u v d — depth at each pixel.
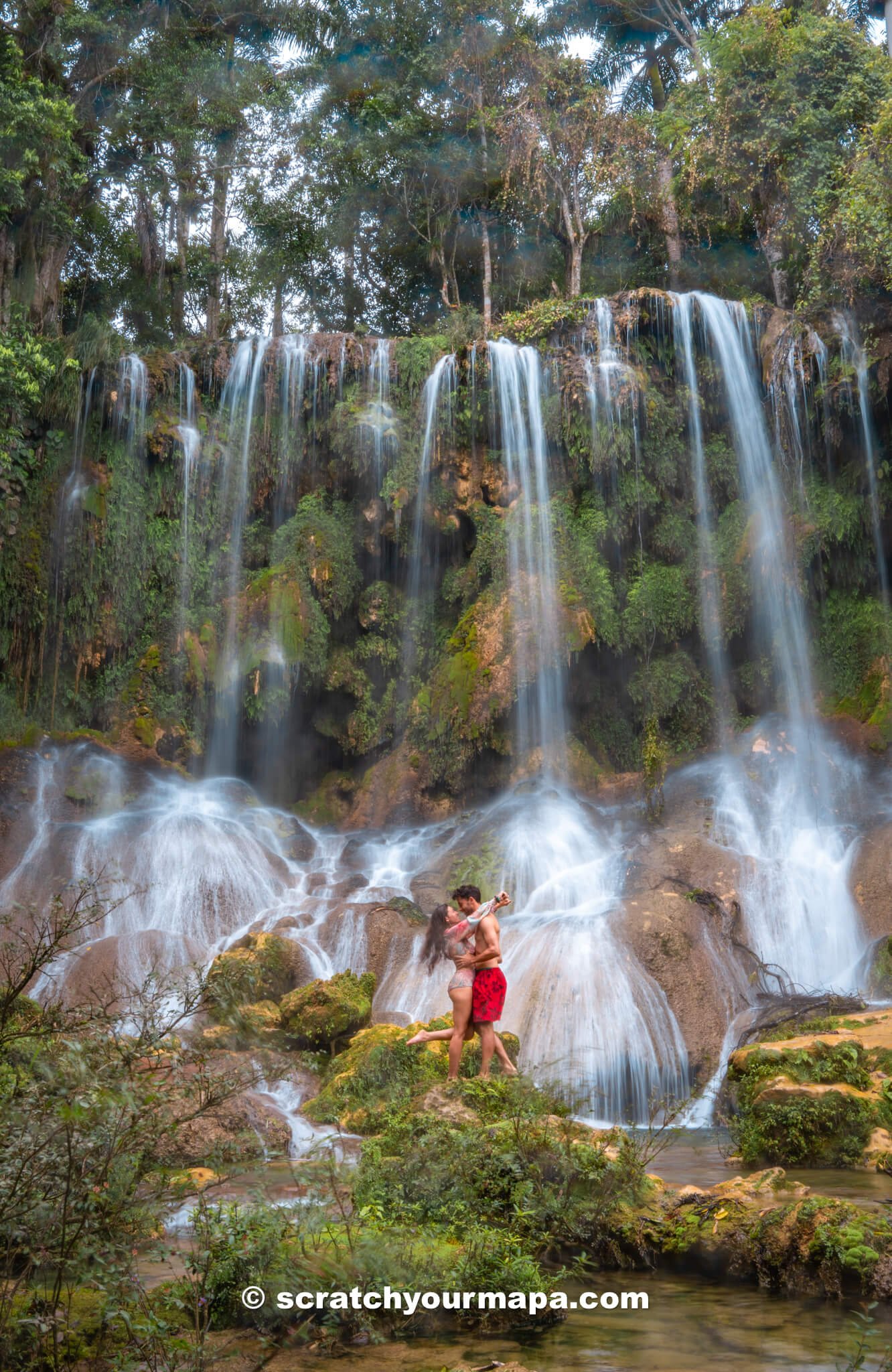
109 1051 4.38
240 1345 4.70
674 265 29.70
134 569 22.30
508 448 23.12
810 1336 4.89
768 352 23.17
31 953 4.80
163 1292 4.98
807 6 26.73
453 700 21.02
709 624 22.44
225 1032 10.14
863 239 21.83
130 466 22.59
